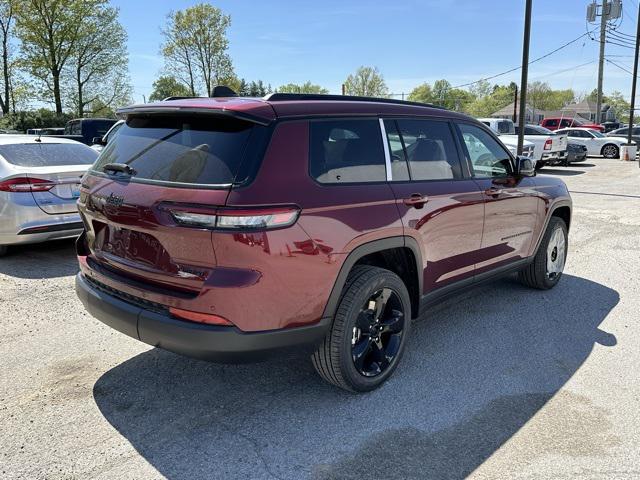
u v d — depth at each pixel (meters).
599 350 4.16
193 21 42.47
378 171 3.44
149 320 2.93
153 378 3.67
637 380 3.68
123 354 4.05
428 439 2.99
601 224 9.27
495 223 4.45
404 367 3.86
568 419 3.19
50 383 3.60
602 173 19.14
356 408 3.30
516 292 5.56
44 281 5.81
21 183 6.14
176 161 2.98
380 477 2.68
